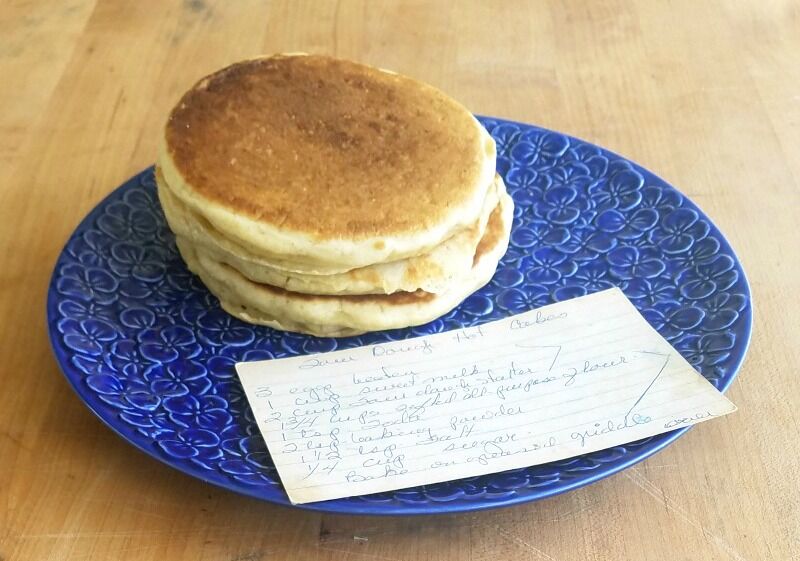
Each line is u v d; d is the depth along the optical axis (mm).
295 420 306
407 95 365
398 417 309
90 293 347
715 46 516
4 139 435
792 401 334
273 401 312
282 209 321
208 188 325
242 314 344
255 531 290
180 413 308
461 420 308
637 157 444
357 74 370
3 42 493
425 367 326
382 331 345
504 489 285
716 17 537
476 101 472
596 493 303
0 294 361
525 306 358
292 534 290
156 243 370
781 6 546
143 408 307
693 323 345
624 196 399
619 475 309
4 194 406
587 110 471
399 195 330
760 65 503
